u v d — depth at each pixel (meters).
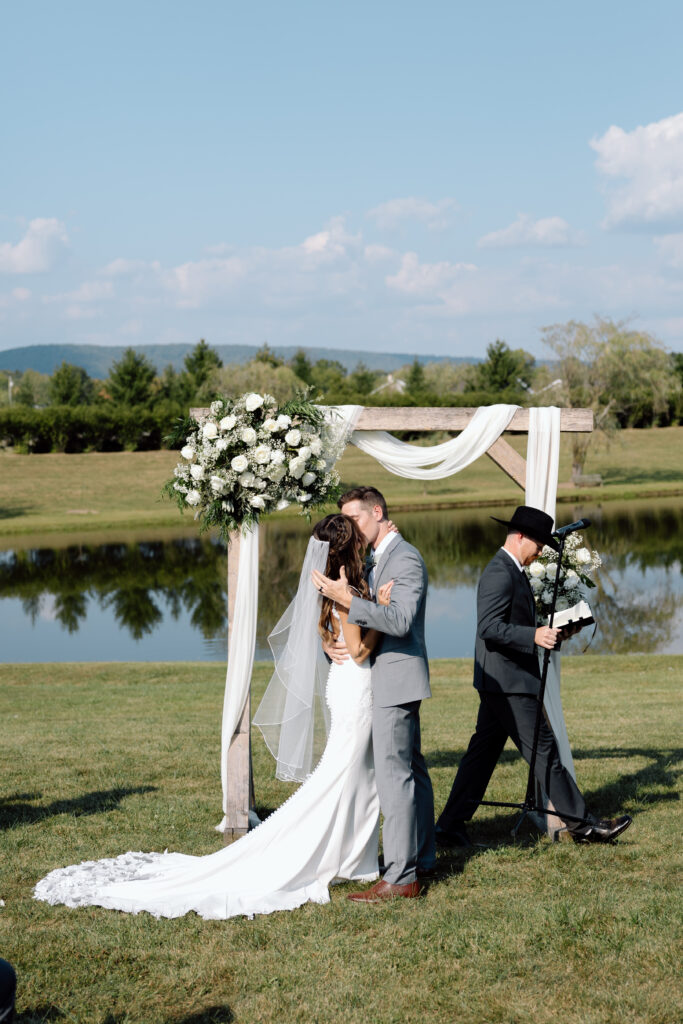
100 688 12.30
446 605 20.64
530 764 5.09
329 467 5.62
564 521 37.25
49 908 4.24
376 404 66.88
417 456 5.71
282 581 23.91
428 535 34.22
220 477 5.28
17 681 13.07
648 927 3.86
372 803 4.54
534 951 3.71
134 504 50.34
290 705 4.83
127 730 8.98
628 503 44.94
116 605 22.41
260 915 4.13
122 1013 3.31
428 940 3.83
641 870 4.58
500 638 4.95
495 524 37.50
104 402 76.56
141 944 3.84
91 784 6.62
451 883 4.48
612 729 8.66
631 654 14.73
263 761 7.85
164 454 62.50
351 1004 3.35
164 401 69.06
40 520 44.41
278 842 4.44
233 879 4.39
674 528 34.53
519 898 4.23
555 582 5.16
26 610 21.81
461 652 15.98
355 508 4.64
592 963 3.59
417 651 4.46
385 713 4.38
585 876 4.51
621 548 29.33
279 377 69.44
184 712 10.26
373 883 4.54
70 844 5.18
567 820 5.02
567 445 51.62
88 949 3.80
